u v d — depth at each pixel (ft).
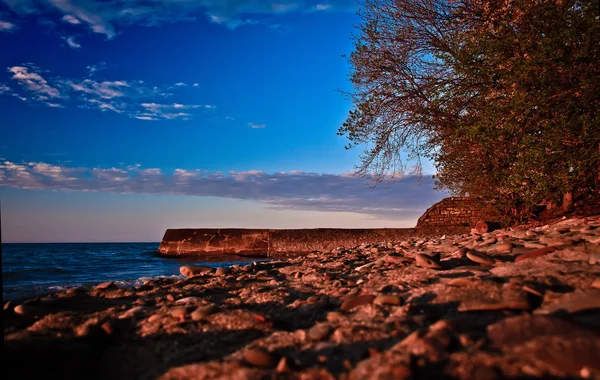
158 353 10.62
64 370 9.75
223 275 22.65
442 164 48.78
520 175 31.68
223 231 68.64
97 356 10.73
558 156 28.86
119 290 18.90
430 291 12.82
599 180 34.53
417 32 44.45
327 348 9.56
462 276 14.43
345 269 21.22
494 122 31.14
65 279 33.99
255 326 11.84
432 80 43.19
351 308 12.42
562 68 26.02
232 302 15.28
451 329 9.30
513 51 30.66
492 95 33.88
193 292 17.54
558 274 12.51
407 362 7.58
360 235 64.34
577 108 26.84
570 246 16.74
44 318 13.61
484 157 41.93
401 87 44.55
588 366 6.82
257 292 16.51
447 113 42.96
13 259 64.95
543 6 27.17
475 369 7.30
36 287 24.62
